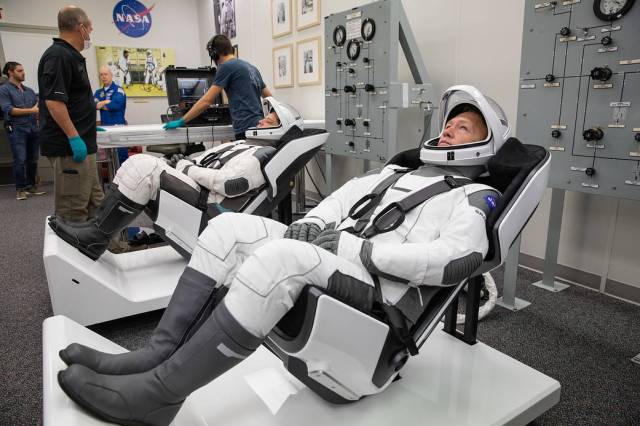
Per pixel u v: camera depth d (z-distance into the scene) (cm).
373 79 283
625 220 219
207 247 106
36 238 345
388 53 268
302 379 109
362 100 296
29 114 496
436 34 308
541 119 193
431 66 316
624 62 162
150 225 394
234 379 121
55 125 230
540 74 190
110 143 300
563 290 234
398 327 98
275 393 116
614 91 167
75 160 235
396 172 134
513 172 116
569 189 189
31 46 611
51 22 618
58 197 241
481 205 108
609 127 171
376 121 287
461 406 112
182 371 89
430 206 111
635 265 218
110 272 204
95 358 98
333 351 93
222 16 634
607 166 174
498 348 177
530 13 190
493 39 269
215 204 209
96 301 181
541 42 188
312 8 431
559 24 180
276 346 108
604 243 229
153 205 210
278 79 514
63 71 222
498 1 263
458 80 297
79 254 197
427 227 109
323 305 88
